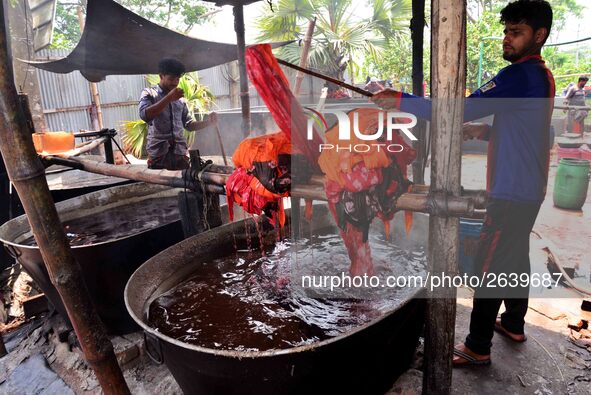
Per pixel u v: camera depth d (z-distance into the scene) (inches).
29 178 64.9
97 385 104.4
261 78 76.8
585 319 117.3
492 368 100.8
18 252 105.3
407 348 90.1
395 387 94.0
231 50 184.9
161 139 175.5
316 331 80.0
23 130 63.5
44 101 355.3
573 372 98.6
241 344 77.0
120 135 398.9
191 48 177.9
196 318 85.6
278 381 67.7
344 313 85.5
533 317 119.5
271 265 107.2
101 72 205.2
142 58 186.7
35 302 138.9
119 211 148.6
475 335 99.1
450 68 63.4
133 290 85.1
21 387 107.4
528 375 98.3
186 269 104.0
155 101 168.9
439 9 61.9
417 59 121.6
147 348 79.9
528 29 79.4
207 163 105.3
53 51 338.6
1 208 166.2
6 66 60.9
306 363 66.4
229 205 90.2
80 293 73.2
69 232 128.3
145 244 113.8
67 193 163.5
